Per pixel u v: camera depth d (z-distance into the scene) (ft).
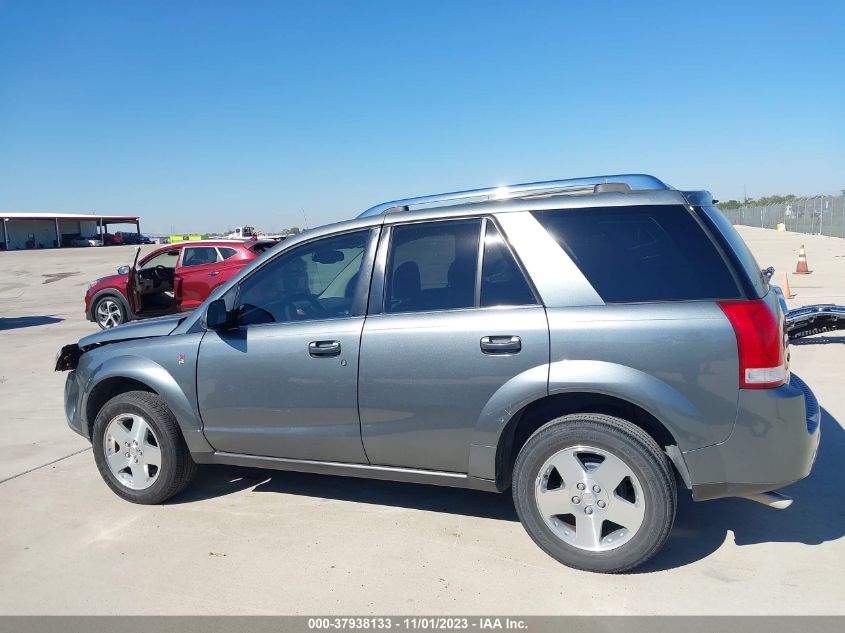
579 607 9.87
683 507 13.10
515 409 10.93
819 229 120.57
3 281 88.58
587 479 10.69
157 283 39.14
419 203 14.51
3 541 12.75
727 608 9.68
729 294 10.23
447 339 11.39
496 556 11.51
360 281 12.46
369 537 12.41
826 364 24.30
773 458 10.03
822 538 11.64
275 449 13.17
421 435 11.78
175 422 13.93
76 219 208.64
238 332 13.30
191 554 12.00
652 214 10.86
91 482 15.72
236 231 79.20
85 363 14.83
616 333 10.39
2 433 19.93
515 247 11.34
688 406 10.11
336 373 12.24
